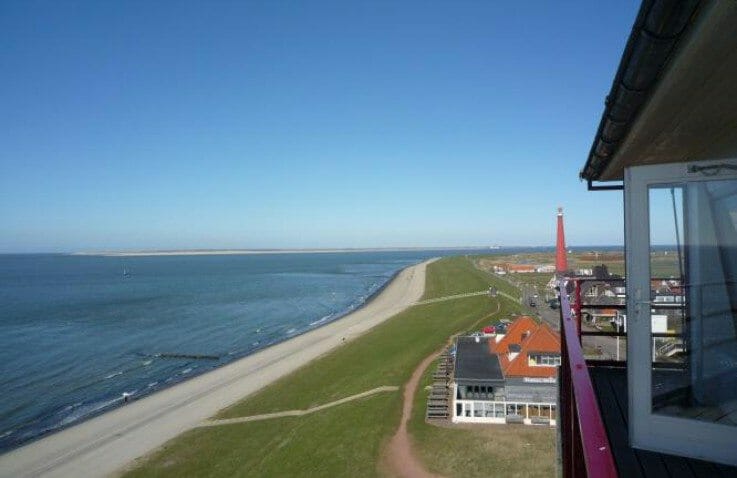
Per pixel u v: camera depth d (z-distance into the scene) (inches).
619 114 142.9
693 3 84.4
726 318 165.9
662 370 180.2
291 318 2891.2
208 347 2140.7
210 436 1118.4
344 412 1130.7
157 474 957.8
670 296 177.8
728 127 149.9
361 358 1704.0
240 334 2421.3
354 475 860.6
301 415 1183.6
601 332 263.6
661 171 177.9
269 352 1991.9
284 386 1444.4
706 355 170.1
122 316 2947.8
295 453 970.1
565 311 204.7
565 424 207.8
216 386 1523.1
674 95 124.7
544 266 5487.2
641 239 181.0
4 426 1264.8
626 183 184.9
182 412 1298.0
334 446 967.6
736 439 164.2
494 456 861.8
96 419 1286.9
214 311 3159.5
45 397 1483.8
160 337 2331.4
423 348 1681.8
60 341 2233.0
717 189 168.4
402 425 1015.0
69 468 1008.9
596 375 267.0
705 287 171.3
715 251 168.9
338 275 6535.4
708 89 120.6
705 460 168.6
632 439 180.9
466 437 932.0
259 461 968.9
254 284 5187.0
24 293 4357.8
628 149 174.6
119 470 986.7
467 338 1454.2
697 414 172.2
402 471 852.0
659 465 167.5
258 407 1282.0
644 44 102.8
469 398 1034.7
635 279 181.0
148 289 4665.4
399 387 1246.9
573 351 153.4
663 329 179.6
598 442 96.8
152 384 1609.3
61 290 4630.9
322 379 1483.8
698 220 171.9
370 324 2522.1
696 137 160.2
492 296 2952.8
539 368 1026.1
